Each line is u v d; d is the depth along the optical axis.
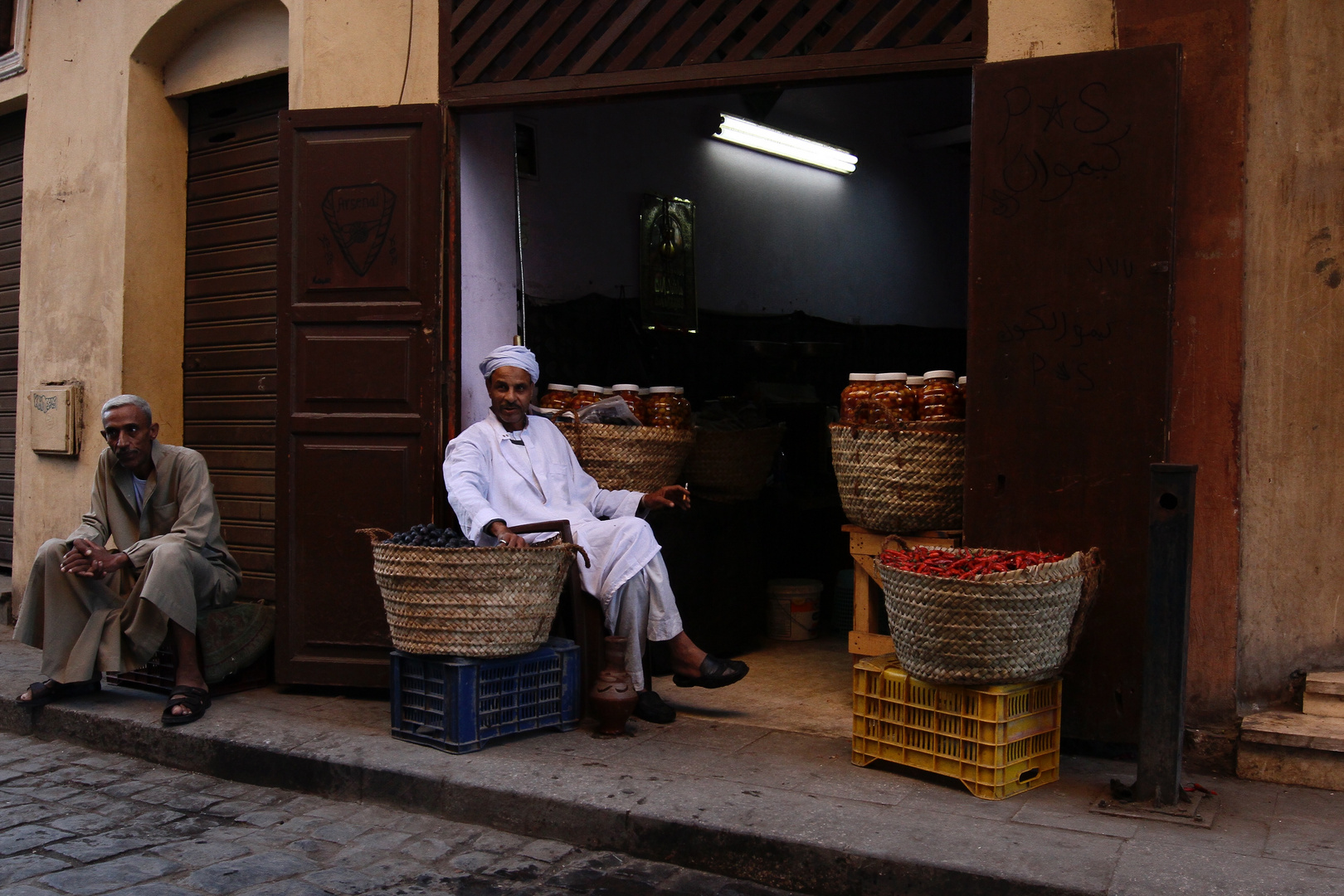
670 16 4.09
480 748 3.63
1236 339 3.42
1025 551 3.54
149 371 5.47
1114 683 3.47
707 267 6.97
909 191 9.04
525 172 5.66
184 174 5.61
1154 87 3.38
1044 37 3.61
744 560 5.27
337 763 3.56
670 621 3.99
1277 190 3.43
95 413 5.55
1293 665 3.48
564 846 3.14
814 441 6.85
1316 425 3.43
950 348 9.62
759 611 5.42
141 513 4.39
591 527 4.03
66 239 5.72
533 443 4.23
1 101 6.16
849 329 8.30
